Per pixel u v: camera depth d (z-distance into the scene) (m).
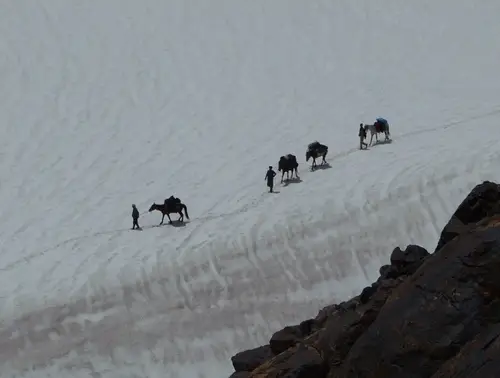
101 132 92.56
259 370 26.48
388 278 28.45
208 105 99.50
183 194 74.38
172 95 102.12
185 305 52.22
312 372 24.80
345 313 27.27
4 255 64.25
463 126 81.88
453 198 61.06
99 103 99.62
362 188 65.06
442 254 22.52
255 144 87.75
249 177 77.06
